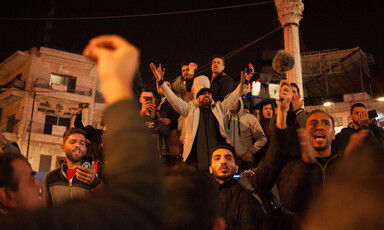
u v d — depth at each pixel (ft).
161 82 19.11
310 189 7.75
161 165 2.45
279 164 9.20
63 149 14.40
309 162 7.92
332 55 100.83
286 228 11.45
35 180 5.37
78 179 12.53
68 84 106.01
